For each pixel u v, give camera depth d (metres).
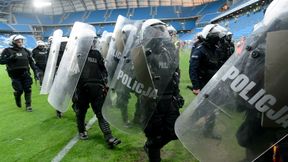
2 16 55.81
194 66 3.70
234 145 1.83
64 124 5.61
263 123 1.70
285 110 1.63
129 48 2.95
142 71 2.78
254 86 1.72
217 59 3.75
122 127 3.06
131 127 3.00
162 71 2.77
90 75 4.10
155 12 56.31
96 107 4.13
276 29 1.66
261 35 1.72
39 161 3.76
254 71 1.72
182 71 13.67
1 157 3.96
